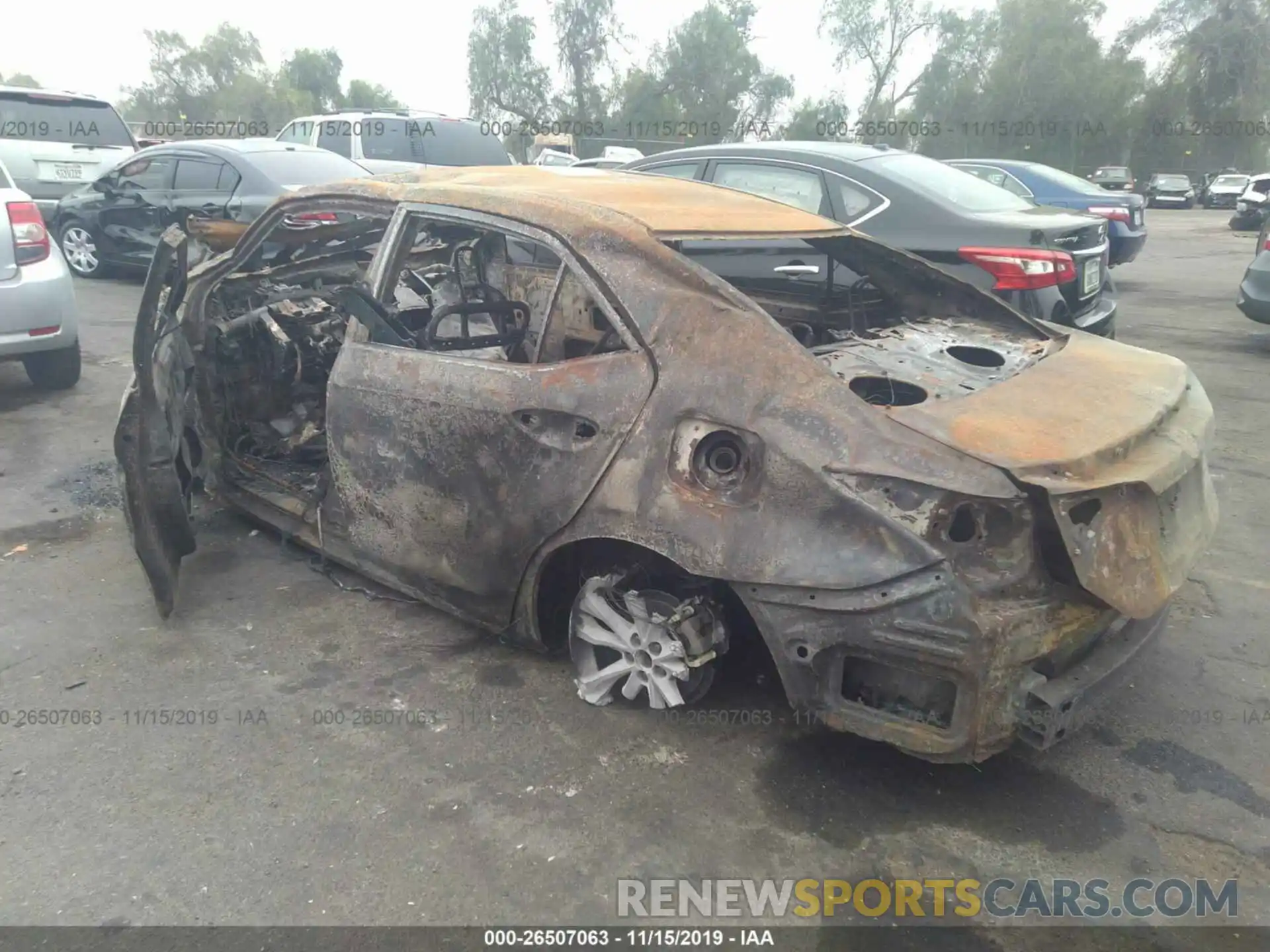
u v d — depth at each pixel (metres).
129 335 8.16
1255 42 42.59
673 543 2.61
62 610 3.68
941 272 3.81
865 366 2.98
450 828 2.55
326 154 9.58
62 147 11.38
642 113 39.78
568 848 2.48
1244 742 2.96
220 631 3.54
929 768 2.81
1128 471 2.44
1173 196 35.12
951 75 44.66
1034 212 6.45
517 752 2.86
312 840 2.50
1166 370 3.15
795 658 2.51
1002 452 2.34
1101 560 2.35
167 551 3.64
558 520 2.85
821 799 2.68
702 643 2.83
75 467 5.12
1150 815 2.64
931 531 2.31
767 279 4.57
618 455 2.71
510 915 2.28
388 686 3.21
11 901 2.28
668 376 2.66
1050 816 2.63
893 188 6.10
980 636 2.25
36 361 6.28
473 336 3.96
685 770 2.79
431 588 3.35
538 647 3.22
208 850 2.46
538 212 3.07
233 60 43.84
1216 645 3.53
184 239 3.43
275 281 4.64
